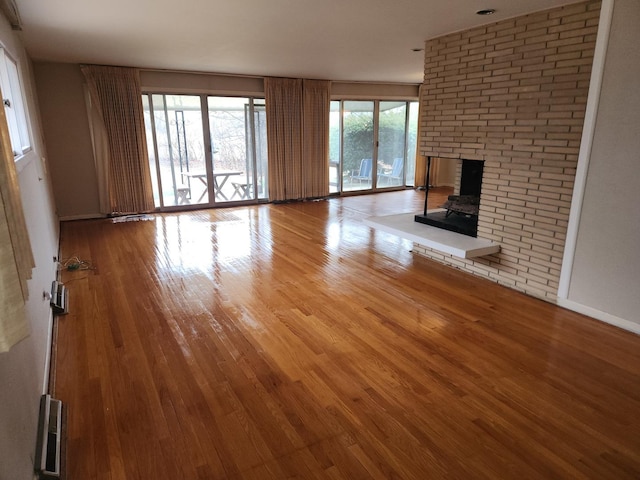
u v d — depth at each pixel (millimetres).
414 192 9234
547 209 3281
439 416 2029
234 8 3297
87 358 2529
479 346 2684
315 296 3490
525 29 3293
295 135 7840
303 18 3570
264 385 2271
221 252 4742
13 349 1474
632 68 2631
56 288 3346
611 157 2809
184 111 6930
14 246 1197
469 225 4105
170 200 7137
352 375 2367
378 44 4629
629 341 2746
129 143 6391
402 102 9227
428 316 3117
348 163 8875
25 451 1472
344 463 1742
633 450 1817
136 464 1730
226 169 7535
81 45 4648
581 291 3131
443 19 3539
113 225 6035
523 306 3297
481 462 1748
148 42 4520
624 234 2814
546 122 3209
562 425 1969
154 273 4027
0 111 1333
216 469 1709
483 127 3734
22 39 4281
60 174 6172
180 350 2625
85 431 1918
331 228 5969
